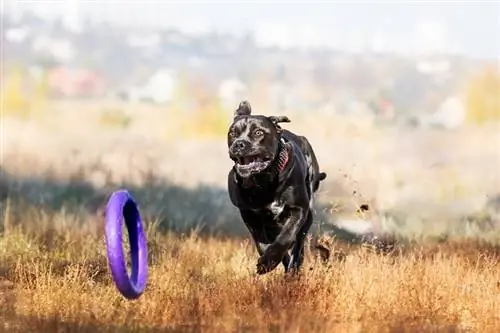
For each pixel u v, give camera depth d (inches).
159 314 365.1
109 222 342.6
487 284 397.7
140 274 377.7
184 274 428.5
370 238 494.6
